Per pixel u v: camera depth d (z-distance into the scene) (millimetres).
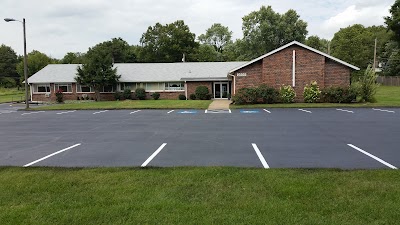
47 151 9422
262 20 58094
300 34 56906
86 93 39438
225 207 4695
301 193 5234
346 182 5777
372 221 4211
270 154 8586
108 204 4879
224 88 36875
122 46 71188
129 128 14328
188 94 36938
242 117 18219
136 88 38344
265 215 4406
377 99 29156
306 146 9617
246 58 59719
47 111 25625
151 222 4234
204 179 6062
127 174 6488
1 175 6566
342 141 10367
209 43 82688
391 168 6953
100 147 9914
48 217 4445
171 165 7488
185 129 13641
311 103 26703
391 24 54188
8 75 86562
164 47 62500
